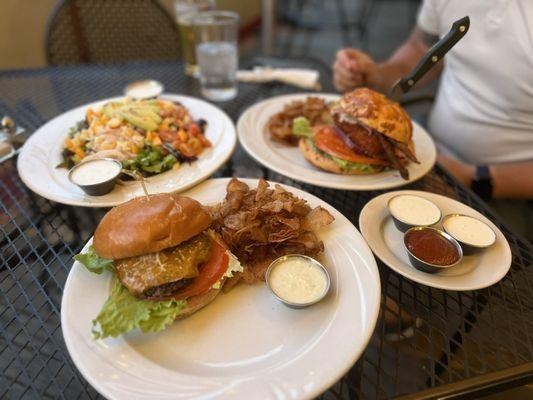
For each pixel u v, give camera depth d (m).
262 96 0.72
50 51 0.86
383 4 2.66
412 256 0.37
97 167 0.45
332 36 2.11
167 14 0.92
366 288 0.34
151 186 0.45
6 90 0.69
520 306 0.35
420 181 0.52
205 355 0.31
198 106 0.63
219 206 0.41
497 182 0.58
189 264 0.33
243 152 0.61
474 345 0.33
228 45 0.66
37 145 0.51
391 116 0.49
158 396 0.26
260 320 0.34
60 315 0.33
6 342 0.33
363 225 0.40
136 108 0.56
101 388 0.27
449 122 0.69
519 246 0.42
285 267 0.37
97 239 0.34
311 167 0.54
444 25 0.64
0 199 0.47
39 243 0.42
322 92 0.74
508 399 0.36
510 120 0.60
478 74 0.61
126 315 0.31
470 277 0.36
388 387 0.38
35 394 0.30
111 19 0.89
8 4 1.11
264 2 1.04
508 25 0.55
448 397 0.28
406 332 0.38
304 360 0.29
